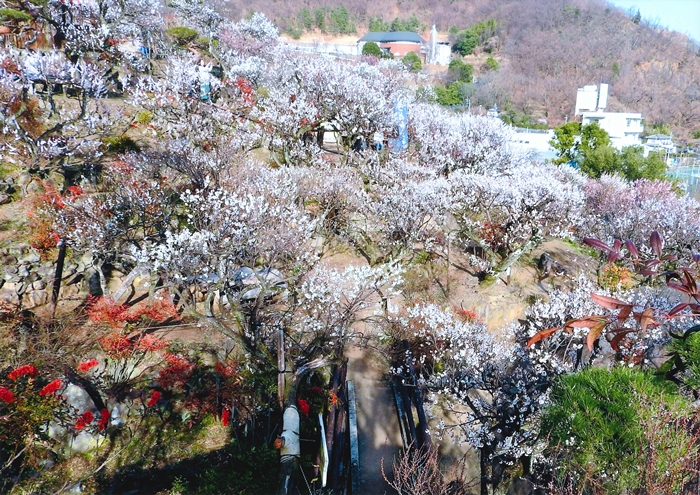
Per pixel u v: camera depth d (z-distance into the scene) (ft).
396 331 55.98
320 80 89.86
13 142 61.77
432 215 68.18
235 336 40.65
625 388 17.67
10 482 34.50
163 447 38.70
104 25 89.56
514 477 36.86
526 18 310.86
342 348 50.85
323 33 328.08
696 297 7.54
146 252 42.50
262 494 33.99
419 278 68.59
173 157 61.46
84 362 41.22
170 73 91.76
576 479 17.93
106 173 63.10
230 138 73.67
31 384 37.65
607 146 117.60
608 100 237.45
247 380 42.65
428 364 53.62
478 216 78.23
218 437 39.91
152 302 49.70
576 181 97.45
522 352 43.80
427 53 295.07
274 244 47.88
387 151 91.25
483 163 89.66
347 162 86.28
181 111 77.00
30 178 57.52
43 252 50.08
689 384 16.05
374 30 335.06
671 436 14.90
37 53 69.10
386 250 70.03
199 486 35.40
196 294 52.60
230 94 96.53
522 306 65.46
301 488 34.04
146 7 113.19
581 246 84.02
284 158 82.84
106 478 36.06
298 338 46.75
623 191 91.45
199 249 42.09
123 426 39.60
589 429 16.92
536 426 35.68
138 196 52.34
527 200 68.39
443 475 38.78
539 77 258.37
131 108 80.07
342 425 42.55
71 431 37.60
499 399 40.01
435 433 45.14
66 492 34.63
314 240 65.87
